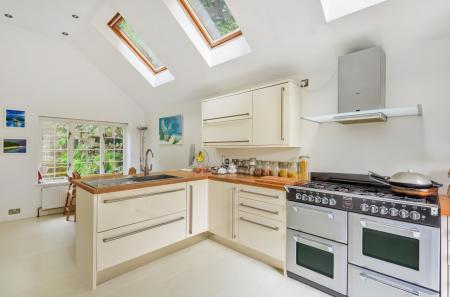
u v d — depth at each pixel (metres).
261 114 2.59
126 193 2.10
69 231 3.20
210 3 2.63
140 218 2.20
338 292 1.80
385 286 1.58
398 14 1.75
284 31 2.23
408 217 1.49
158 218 2.36
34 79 3.75
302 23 2.09
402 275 1.52
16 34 3.55
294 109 2.46
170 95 4.15
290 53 2.44
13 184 3.61
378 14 1.80
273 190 2.21
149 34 3.01
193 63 3.17
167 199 2.43
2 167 3.51
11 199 3.60
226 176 2.82
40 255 2.50
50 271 2.18
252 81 3.07
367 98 1.94
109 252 1.99
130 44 3.73
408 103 1.95
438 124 1.83
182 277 2.13
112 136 4.80
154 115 4.88
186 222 2.62
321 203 1.89
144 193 2.23
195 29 2.86
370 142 2.17
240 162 3.19
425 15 1.70
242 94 2.78
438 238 1.40
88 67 4.34
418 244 1.46
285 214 2.13
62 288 1.93
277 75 2.81
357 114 1.88
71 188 3.85
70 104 4.13
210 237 3.08
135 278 2.11
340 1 1.92
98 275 2.08
